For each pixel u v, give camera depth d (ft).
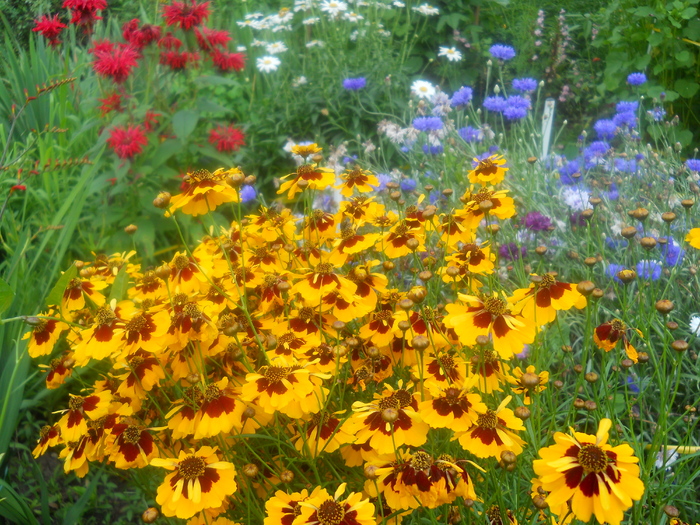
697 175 10.85
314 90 16.29
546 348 7.18
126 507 8.20
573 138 17.89
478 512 5.44
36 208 12.53
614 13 18.33
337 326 5.67
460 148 13.29
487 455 4.58
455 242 6.66
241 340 6.13
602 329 5.48
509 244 8.91
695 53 16.88
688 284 8.78
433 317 5.80
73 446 5.76
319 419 5.41
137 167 11.35
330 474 5.95
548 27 21.15
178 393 6.10
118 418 5.60
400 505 4.46
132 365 5.65
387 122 13.52
